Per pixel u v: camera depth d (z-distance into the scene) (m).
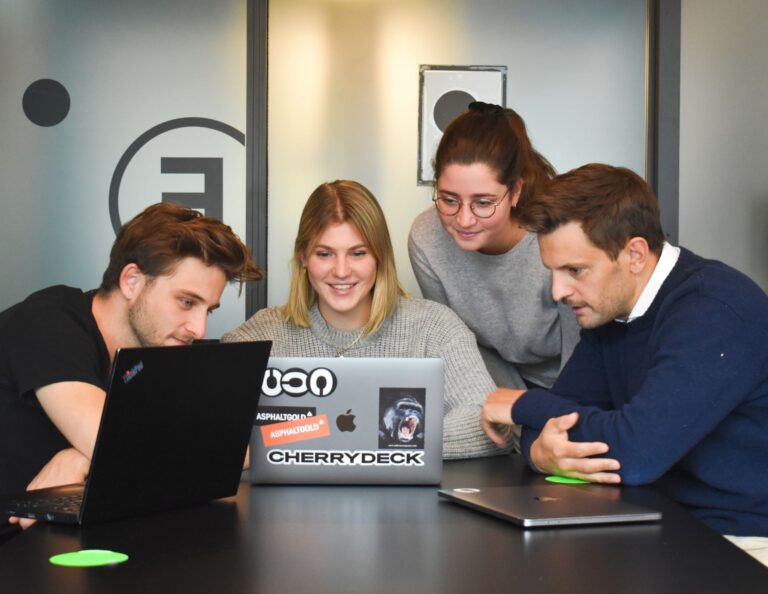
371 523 1.28
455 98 3.49
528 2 3.48
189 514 1.34
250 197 3.44
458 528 1.24
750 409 1.58
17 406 1.65
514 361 2.65
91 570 1.04
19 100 3.43
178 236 1.66
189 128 3.45
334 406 1.56
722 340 1.53
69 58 3.44
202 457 1.38
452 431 1.86
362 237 2.06
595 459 1.54
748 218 3.50
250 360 1.40
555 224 1.59
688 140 3.49
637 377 1.71
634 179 1.63
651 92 3.48
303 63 3.48
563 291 1.64
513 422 1.76
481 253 2.46
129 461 1.27
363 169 3.49
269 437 1.56
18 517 1.32
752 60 3.46
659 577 1.01
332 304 2.09
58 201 3.45
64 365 1.58
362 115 3.49
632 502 1.39
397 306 2.20
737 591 0.96
